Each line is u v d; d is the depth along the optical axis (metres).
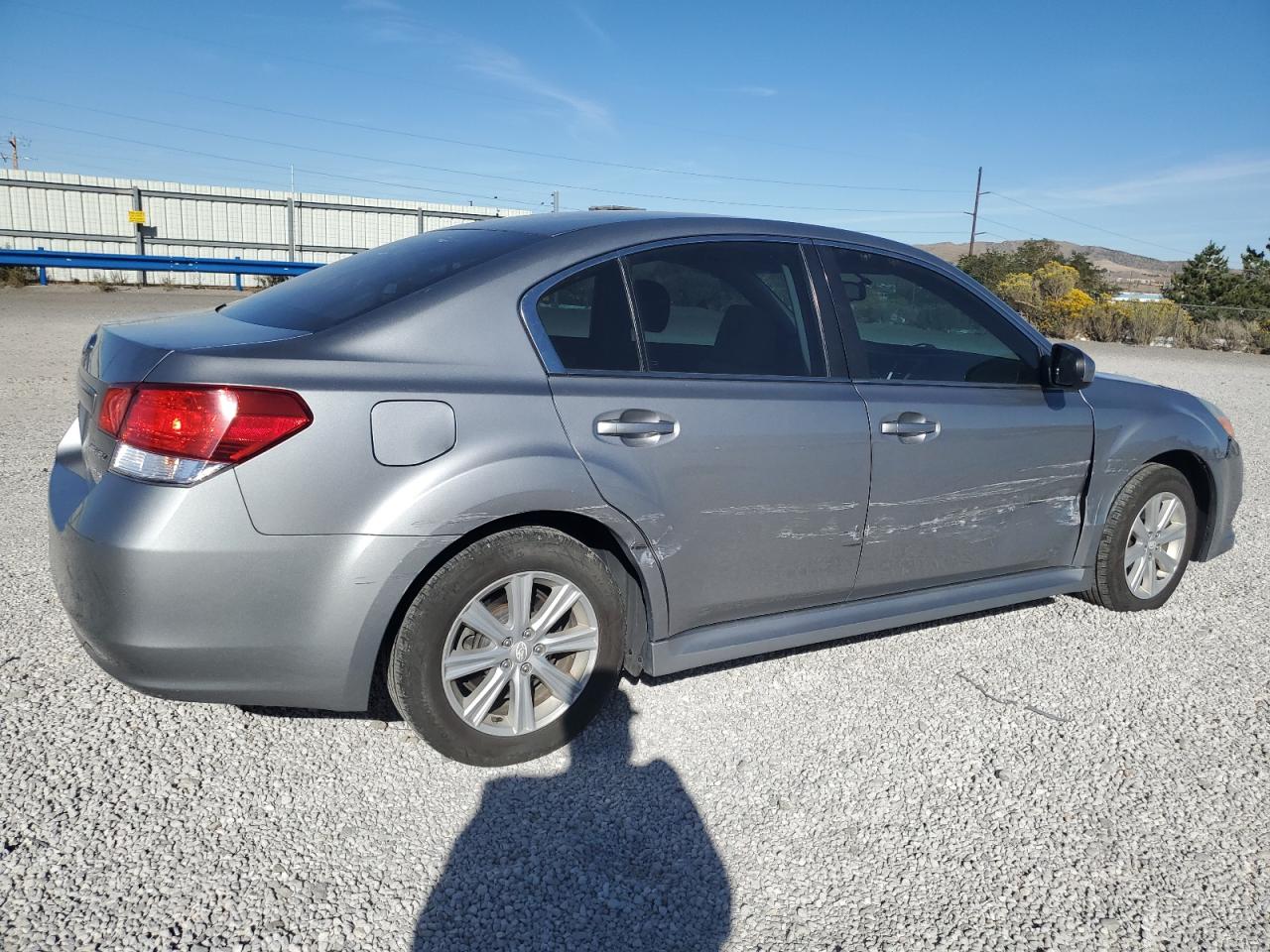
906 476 3.54
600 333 3.03
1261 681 3.84
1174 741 3.32
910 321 3.71
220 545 2.45
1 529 4.87
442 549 2.66
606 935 2.25
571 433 2.86
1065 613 4.52
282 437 2.48
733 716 3.34
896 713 3.42
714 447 3.11
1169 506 4.49
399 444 2.61
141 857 2.41
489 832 2.62
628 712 3.33
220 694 2.58
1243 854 2.69
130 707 3.16
